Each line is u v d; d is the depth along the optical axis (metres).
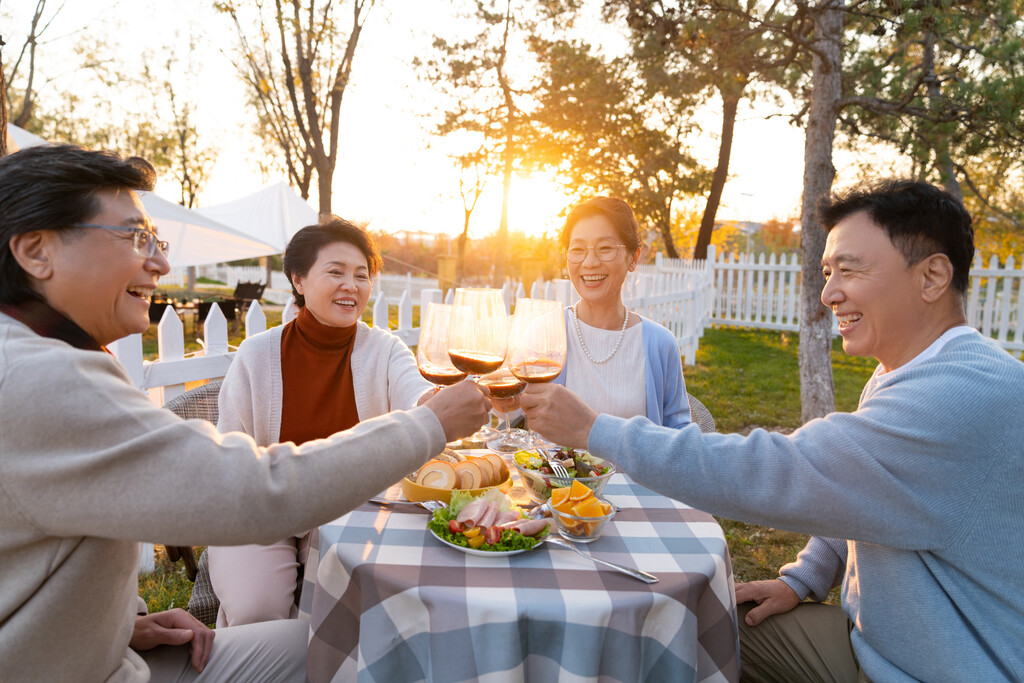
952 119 4.54
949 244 1.32
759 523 1.32
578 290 2.55
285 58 10.22
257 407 2.29
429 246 37.16
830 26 4.73
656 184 18.69
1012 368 1.23
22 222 1.01
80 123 20.00
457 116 17.61
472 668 1.21
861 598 1.41
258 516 0.98
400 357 2.43
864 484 1.23
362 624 1.31
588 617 1.19
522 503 1.71
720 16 4.22
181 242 10.85
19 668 1.01
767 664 1.75
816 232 4.88
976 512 1.21
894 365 1.45
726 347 10.82
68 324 1.07
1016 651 1.21
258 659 1.50
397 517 1.58
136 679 1.23
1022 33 4.06
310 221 13.18
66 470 0.92
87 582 1.05
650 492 1.82
